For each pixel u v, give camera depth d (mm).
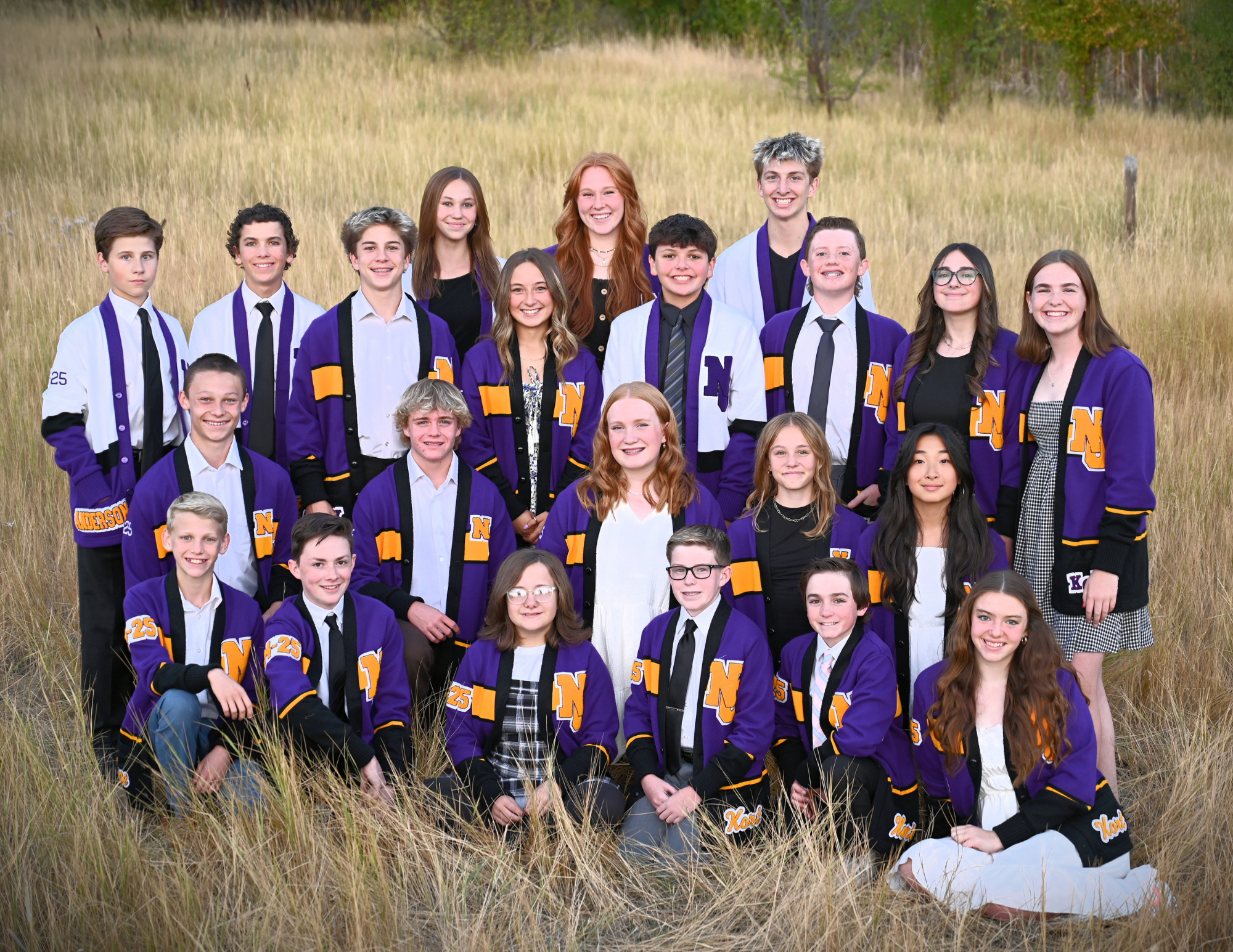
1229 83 20641
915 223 11234
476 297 5152
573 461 4730
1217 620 4855
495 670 3938
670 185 12234
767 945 3215
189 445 4184
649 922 3391
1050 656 3455
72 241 9289
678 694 3875
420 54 20375
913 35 20953
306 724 3746
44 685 4617
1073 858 3357
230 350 4777
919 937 3141
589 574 4258
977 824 3598
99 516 4219
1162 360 7742
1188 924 3152
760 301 5223
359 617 4000
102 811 3520
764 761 3949
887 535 3939
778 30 23906
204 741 3873
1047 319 3811
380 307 4574
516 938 3236
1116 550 3730
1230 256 10211
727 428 4664
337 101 15867
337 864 3381
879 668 3725
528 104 16297
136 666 3867
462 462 4461
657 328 4648
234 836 3432
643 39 28422
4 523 5531
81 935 3096
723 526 4371
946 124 17766
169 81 16344
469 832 3666
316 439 4625
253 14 25547
